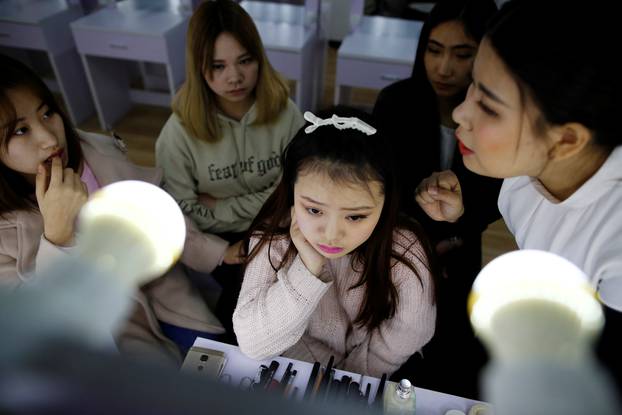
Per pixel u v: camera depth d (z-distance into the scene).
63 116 0.95
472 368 1.11
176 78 2.46
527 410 0.13
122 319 0.16
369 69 2.16
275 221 0.78
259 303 0.76
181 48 2.44
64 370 0.12
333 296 0.86
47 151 0.88
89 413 0.12
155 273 0.19
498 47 0.46
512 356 0.15
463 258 1.29
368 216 0.66
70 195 0.84
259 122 1.33
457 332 1.18
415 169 1.23
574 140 0.48
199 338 0.86
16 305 0.14
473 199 1.17
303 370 0.80
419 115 1.18
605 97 0.44
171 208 0.21
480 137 0.52
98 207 0.20
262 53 1.25
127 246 0.18
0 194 0.91
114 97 2.71
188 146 1.33
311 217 0.66
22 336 0.13
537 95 0.45
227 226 1.40
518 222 0.71
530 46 0.43
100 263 0.17
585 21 0.42
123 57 2.36
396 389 0.72
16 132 0.83
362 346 0.89
